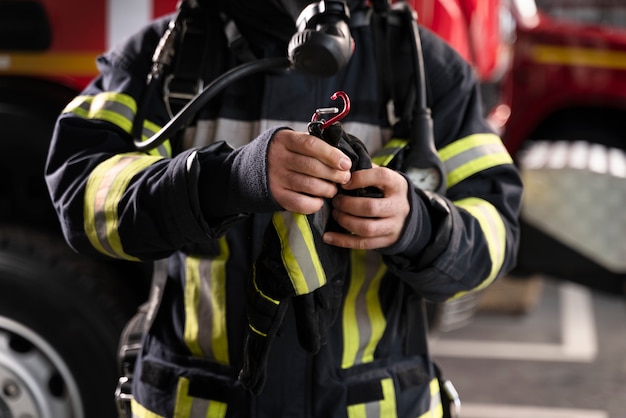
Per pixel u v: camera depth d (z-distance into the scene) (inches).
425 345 78.9
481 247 73.5
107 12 122.8
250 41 78.5
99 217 72.4
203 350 76.0
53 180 77.0
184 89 77.9
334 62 66.7
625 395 187.0
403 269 71.0
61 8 123.3
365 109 77.1
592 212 160.4
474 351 209.0
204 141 77.8
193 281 76.5
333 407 73.4
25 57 124.0
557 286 255.0
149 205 68.6
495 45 163.6
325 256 68.4
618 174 159.8
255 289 69.0
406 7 78.8
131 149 76.9
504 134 175.3
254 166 63.4
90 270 123.0
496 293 228.5
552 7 180.5
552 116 175.2
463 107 79.2
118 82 79.7
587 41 171.9
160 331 79.0
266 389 73.5
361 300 76.0
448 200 73.5
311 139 61.9
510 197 78.4
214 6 79.5
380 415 74.4
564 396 186.1
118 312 122.7
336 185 65.6
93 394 122.4
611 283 162.4
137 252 71.6
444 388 82.6
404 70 78.0
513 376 195.3
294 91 76.4
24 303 121.3
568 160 162.9
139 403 78.0
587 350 210.2
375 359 76.2
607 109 172.9
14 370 121.5
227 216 67.7
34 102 123.5
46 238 124.6
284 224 67.3
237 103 77.6
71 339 121.9
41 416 122.2
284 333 73.7
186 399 74.9
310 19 68.3
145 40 81.3
